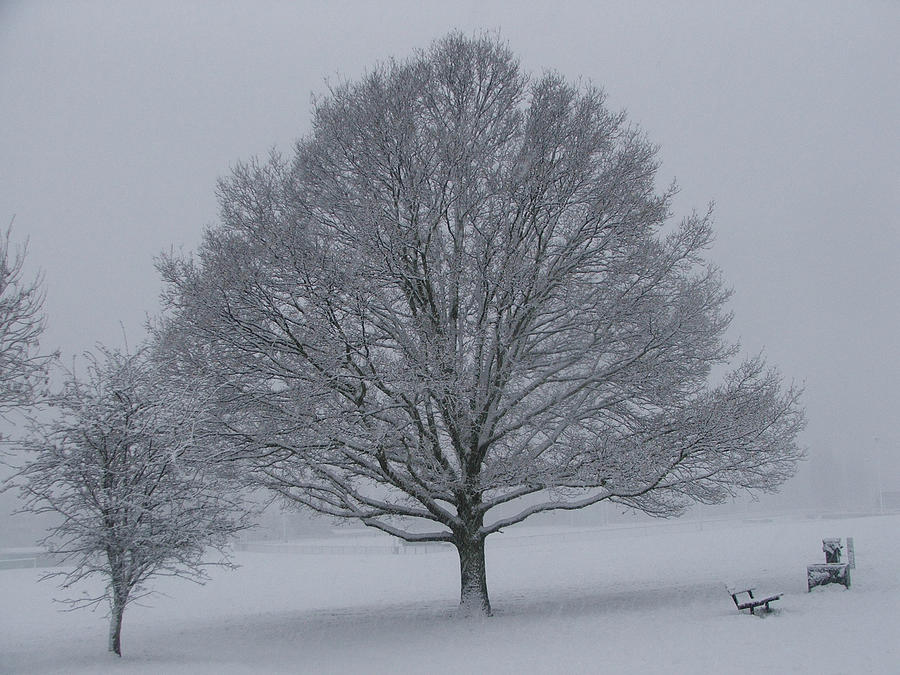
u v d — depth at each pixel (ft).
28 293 40.78
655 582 68.44
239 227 49.39
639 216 50.26
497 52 54.90
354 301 45.21
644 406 52.24
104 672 34.19
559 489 52.24
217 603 79.36
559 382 53.42
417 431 49.93
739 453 50.06
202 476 41.45
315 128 53.11
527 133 51.06
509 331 50.88
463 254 49.60
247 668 37.09
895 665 29.14
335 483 49.42
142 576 42.01
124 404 38.86
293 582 95.20
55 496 38.14
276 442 47.01
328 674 36.81
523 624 47.96
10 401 38.96
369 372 47.39
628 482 48.16
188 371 45.96
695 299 50.29
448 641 44.62
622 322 49.60
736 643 35.68
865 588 49.03
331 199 49.70
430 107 53.06
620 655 35.78
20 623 67.21
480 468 52.75
